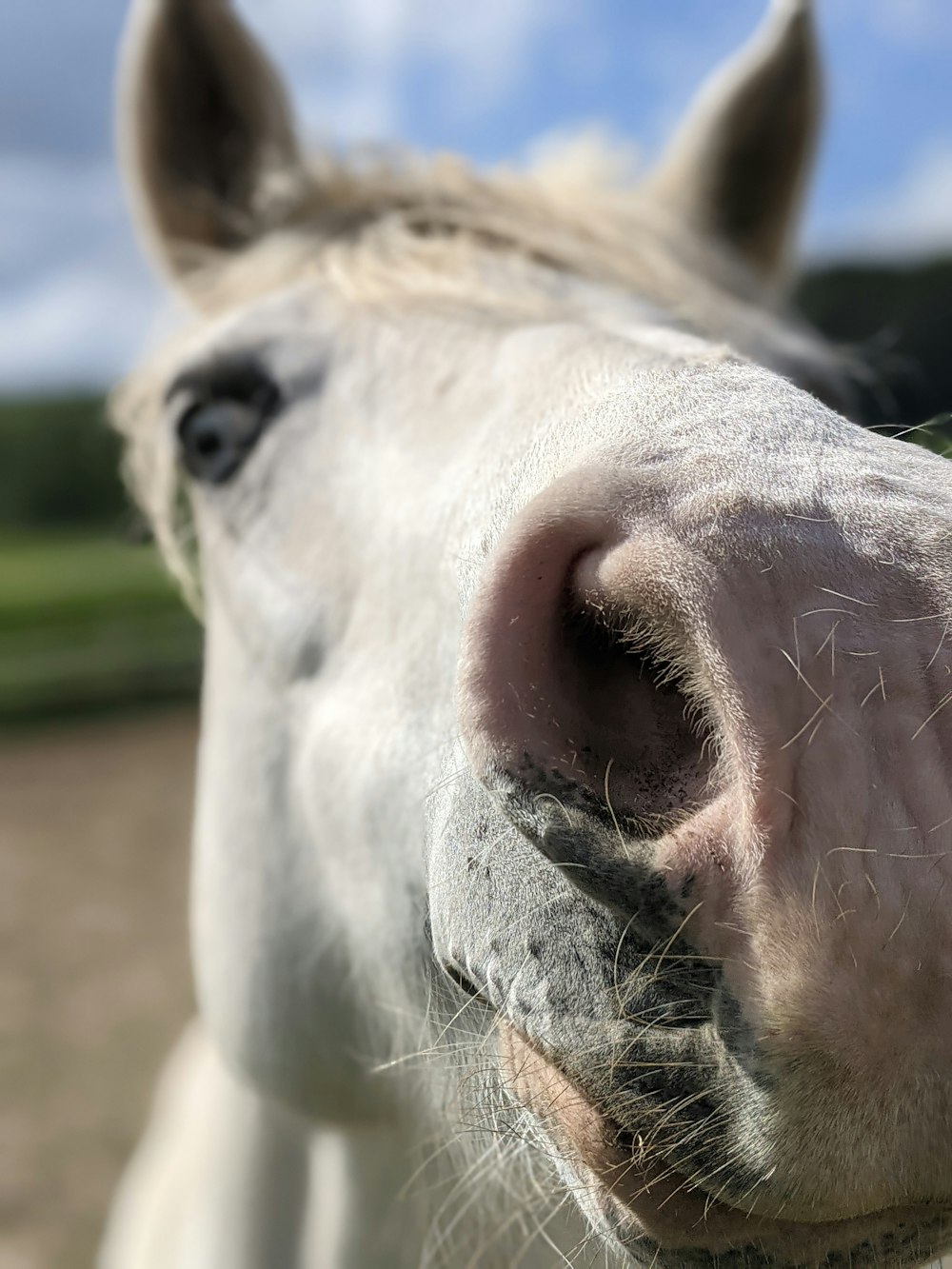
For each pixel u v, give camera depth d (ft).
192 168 6.59
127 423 6.74
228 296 5.92
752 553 2.36
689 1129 2.54
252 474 5.24
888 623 2.32
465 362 4.47
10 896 23.57
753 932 2.27
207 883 5.82
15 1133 15.49
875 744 2.27
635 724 2.54
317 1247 5.79
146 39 6.29
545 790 2.50
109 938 21.71
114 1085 16.78
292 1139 5.95
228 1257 6.00
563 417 3.31
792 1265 2.63
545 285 5.14
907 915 2.23
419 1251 5.38
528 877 2.86
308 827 4.91
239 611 5.28
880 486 2.50
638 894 2.39
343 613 4.70
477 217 5.79
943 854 2.24
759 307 6.41
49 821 28.37
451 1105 4.25
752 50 6.91
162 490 6.39
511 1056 3.16
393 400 4.66
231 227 6.54
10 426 68.59
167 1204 7.33
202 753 6.20
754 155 7.11
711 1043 2.46
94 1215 13.70
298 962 5.12
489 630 2.57
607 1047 2.65
